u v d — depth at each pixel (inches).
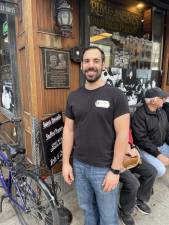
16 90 118.0
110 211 62.6
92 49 56.3
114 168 56.5
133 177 79.1
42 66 93.8
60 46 97.8
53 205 64.9
